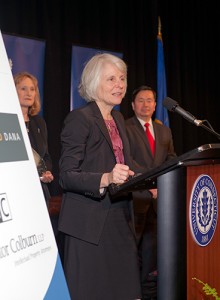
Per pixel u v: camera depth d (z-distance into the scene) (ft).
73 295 6.49
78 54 15.60
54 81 16.20
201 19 21.45
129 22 18.72
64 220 6.70
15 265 4.65
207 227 5.56
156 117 19.25
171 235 5.18
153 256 12.41
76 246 6.61
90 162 6.73
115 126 7.26
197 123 6.76
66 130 6.77
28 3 15.62
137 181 5.32
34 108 11.85
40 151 11.58
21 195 4.96
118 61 7.19
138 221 12.05
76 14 17.01
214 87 22.17
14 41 13.70
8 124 5.02
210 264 5.61
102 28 17.98
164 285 5.21
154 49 19.44
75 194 6.72
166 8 20.12
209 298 5.51
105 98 7.07
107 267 6.62
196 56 21.42
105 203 6.70
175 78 20.25
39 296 4.91
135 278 6.82
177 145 20.08
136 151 12.69
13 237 4.69
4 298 4.40
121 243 6.77
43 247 5.16
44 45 14.43
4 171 4.77
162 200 5.22
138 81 18.97
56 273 5.31
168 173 5.18
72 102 15.46
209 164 5.54
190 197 5.30
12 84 5.24
